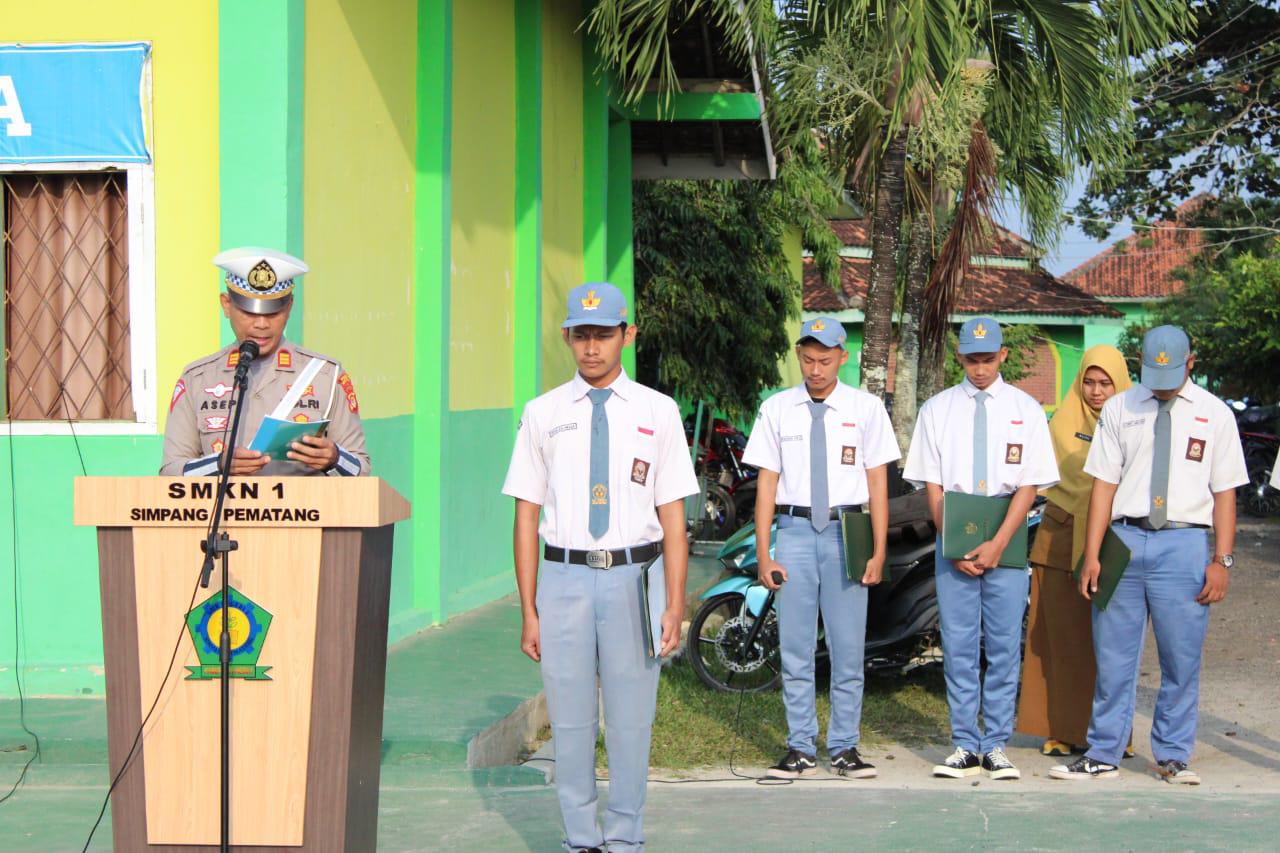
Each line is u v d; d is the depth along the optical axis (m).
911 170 12.70
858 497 6.39
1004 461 6.37
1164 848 4.94
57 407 7.03
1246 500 20.64
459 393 9.53
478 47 9.97
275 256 4.27
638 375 17.47
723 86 13.12
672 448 4.58
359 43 7.84
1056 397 30.36
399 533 8.55
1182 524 6.27
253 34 6.70
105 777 5.97
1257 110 21.33
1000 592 6.36
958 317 27.45
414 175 8.87
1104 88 10.94
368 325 8.02
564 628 4.54
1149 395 6.36
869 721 7.82
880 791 5.99
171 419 4.33
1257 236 21.69
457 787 5.88
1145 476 6.30
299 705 3.63
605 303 4.48
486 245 10.23
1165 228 22.70
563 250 12.42
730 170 15.15
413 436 8.86
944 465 6.51
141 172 6.88
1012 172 12.82
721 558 8.50
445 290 8.96
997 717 6.44
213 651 3.64
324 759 3.64
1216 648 10.05
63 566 6.93
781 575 6.41
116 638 3.68
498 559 10.66
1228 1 20.80
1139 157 20.80
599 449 4.52
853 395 6.42
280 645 3.63
